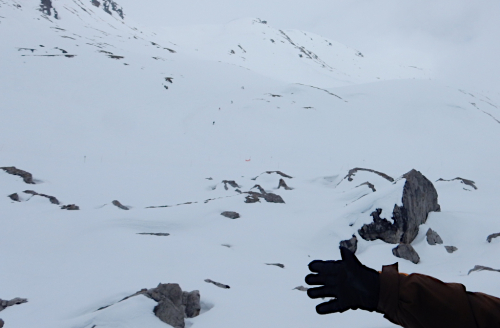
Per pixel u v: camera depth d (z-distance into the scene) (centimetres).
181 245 1126
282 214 1622
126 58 6681
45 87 4631
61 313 656
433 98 6234
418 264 1298
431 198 1672
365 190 1941
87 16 13200
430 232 1473
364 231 1441
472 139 4878
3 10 8831
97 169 2509
